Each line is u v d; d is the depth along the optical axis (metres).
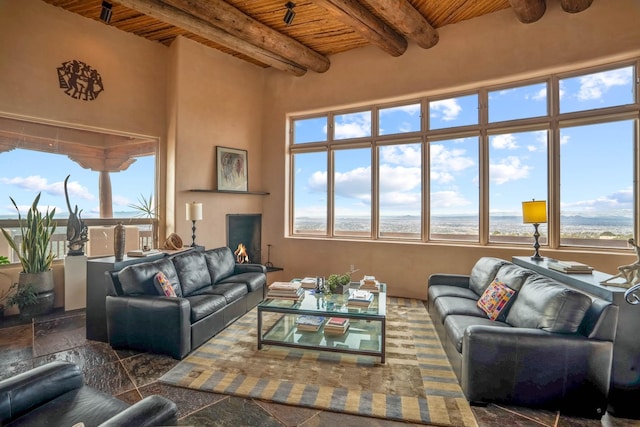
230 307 3.55
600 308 2.06
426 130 4.84
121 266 3.21
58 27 4.09
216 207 5.22
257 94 5.80
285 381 2.43
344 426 1.95
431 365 2.68
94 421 1.32
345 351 2.76
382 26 4.31
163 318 2.79
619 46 3.63
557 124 4.07
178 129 4.79
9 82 3.77
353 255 5.16
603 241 3.88
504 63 4.21
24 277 3.73
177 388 2.33
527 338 2.09
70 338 3.19
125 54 4.65
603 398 2.02
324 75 5.39
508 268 3.08
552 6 3.95
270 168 5.79
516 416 2.04
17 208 3.95
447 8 4.16
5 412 1.30
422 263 4.71
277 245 5.73
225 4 3.96
